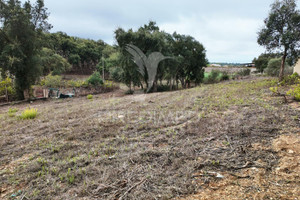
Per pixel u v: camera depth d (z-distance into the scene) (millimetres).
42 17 13133
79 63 46688
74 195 1675
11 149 3008
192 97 7156
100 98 12039
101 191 1694
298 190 1498
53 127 4145
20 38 11859
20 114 6473
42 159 2486
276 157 2033
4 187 1908
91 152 2594
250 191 1538
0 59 10945
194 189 1628
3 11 11094
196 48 18078
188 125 3482
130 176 1906
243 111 4066
